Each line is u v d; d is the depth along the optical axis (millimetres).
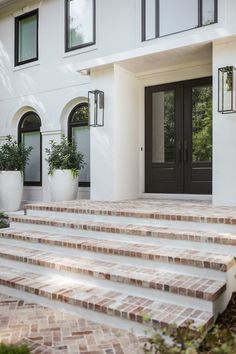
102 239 4910
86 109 8945
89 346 2975
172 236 4316
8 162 8766
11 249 5180
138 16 7738
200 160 7414
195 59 6848
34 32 9883
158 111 7895
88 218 5609
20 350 2605
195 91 7441
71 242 4730
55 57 9273
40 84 9594
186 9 7117
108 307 3359
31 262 4590
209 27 6793
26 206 6488
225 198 5887
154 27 7562
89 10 8758
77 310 3625
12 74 10242
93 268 4062
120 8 8078
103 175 7285
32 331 3279
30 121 10148
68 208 5840
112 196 7152
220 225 4395
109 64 7074
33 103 9742
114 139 7137
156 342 2291
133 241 4656
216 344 2324
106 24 8336
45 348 2930
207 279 3580
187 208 5602
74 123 9109
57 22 9234
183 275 3727
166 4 7367
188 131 7531
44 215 6207
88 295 3701
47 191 9477
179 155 7641
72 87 8945
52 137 9375
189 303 3316
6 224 7387
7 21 10328
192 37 5992
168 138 7793
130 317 3207
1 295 4293
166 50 6309
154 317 3094
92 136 7438
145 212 5059
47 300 3885
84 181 9008
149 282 3531
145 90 8039
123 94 7395
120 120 7305
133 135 7738
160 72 7566
